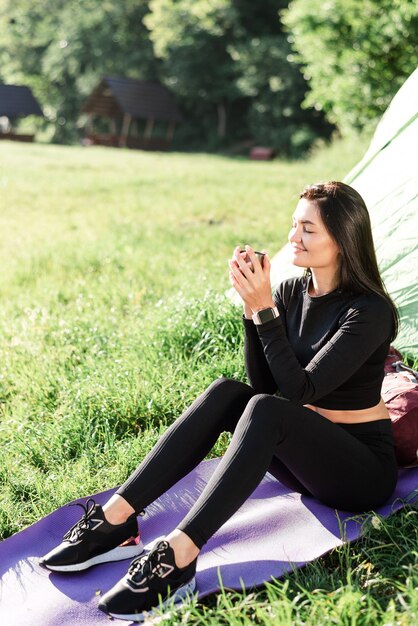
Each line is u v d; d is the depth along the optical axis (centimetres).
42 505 352
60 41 5334
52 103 5725
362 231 285
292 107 4000
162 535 308
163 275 778
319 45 1692
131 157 3008
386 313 286
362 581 271
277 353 279
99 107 5016
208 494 259
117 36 5078
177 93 4712
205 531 256
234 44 4362
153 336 499
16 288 775
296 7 1695
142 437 399
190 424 281
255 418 266
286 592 262
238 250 287
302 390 275
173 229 1098
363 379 290
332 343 281
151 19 4434
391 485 296
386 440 298
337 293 290
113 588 260
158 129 5069
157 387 437
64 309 658
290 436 273
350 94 1728
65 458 393
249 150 4378
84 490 356
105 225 1159
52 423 432
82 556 281
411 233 443
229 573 273
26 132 5859
